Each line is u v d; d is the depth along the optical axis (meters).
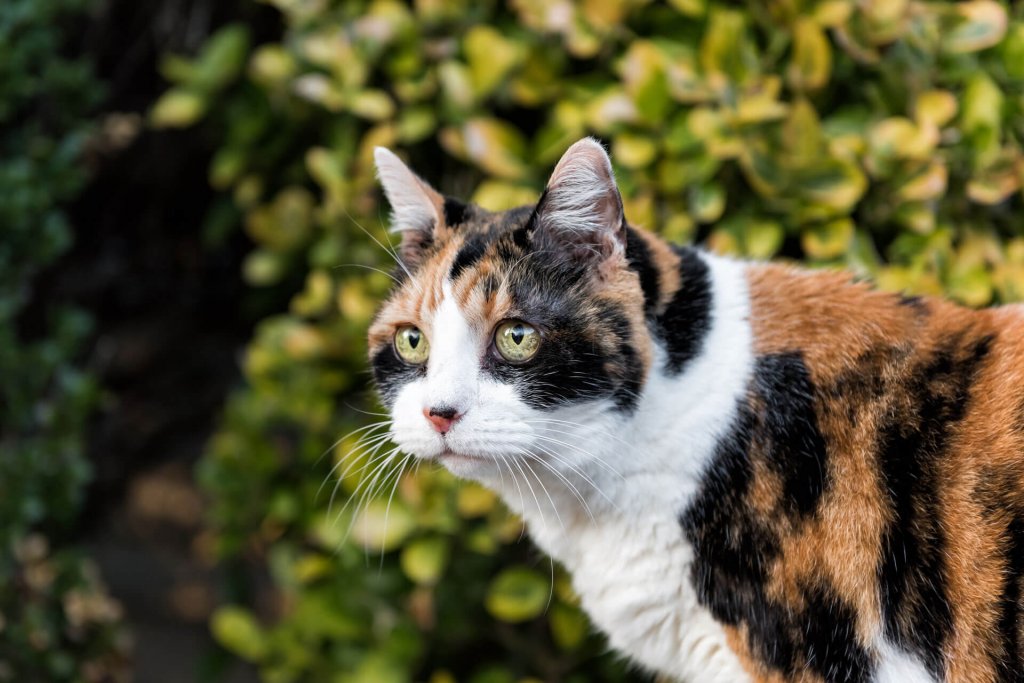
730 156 2.98
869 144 2.91
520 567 3.35
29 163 3.65
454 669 3.69
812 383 2.31
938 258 2.92
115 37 4.73
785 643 2.29
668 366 2.34
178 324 4.97
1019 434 2.17
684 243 2.88
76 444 3.67
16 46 3.70
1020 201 3.03
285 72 3.66
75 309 4.20
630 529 2.40
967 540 2.17
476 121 3.20
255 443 3.74
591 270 2.29
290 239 3.80
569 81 3.26
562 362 2.24
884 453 2.25
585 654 3.48
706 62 2.97
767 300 2.42
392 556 3.53
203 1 4.61
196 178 4.95
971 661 2.18
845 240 2.91
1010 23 3.03
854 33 2.92
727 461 2.31
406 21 3.38
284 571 3.81
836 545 2.24
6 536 3.50
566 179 2.26
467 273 2.31
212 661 4.18
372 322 2.61
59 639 3.73
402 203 2.54
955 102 2.90
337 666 3.69
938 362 2.29
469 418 2.23
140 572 4.58
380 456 2.74
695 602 2.38
